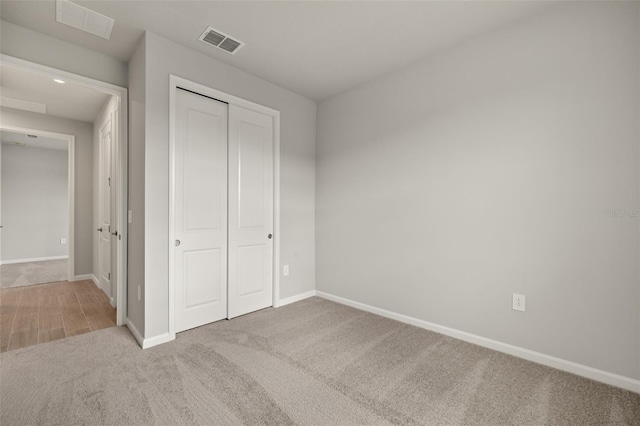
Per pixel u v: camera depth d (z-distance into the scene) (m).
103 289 3.77
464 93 2.38
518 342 2.12
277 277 3.21
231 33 2.28
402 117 2.80
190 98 2.55
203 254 2.64
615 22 1.76
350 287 3.25
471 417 1.50
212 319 2.72
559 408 1.56
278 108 3.20
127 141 2.68
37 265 5.43
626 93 1.73
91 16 2.05
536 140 2.04
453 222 2.45
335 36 2.32
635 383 1.71
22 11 1.98
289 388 1.73
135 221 2.43
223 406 1.56
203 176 2.64
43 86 3.11
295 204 3.41
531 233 2.06
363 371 1.92
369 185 3.07
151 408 1.54
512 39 2.14
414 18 2.10
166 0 1.90
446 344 2.31
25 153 5.80
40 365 1.96
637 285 1.71
